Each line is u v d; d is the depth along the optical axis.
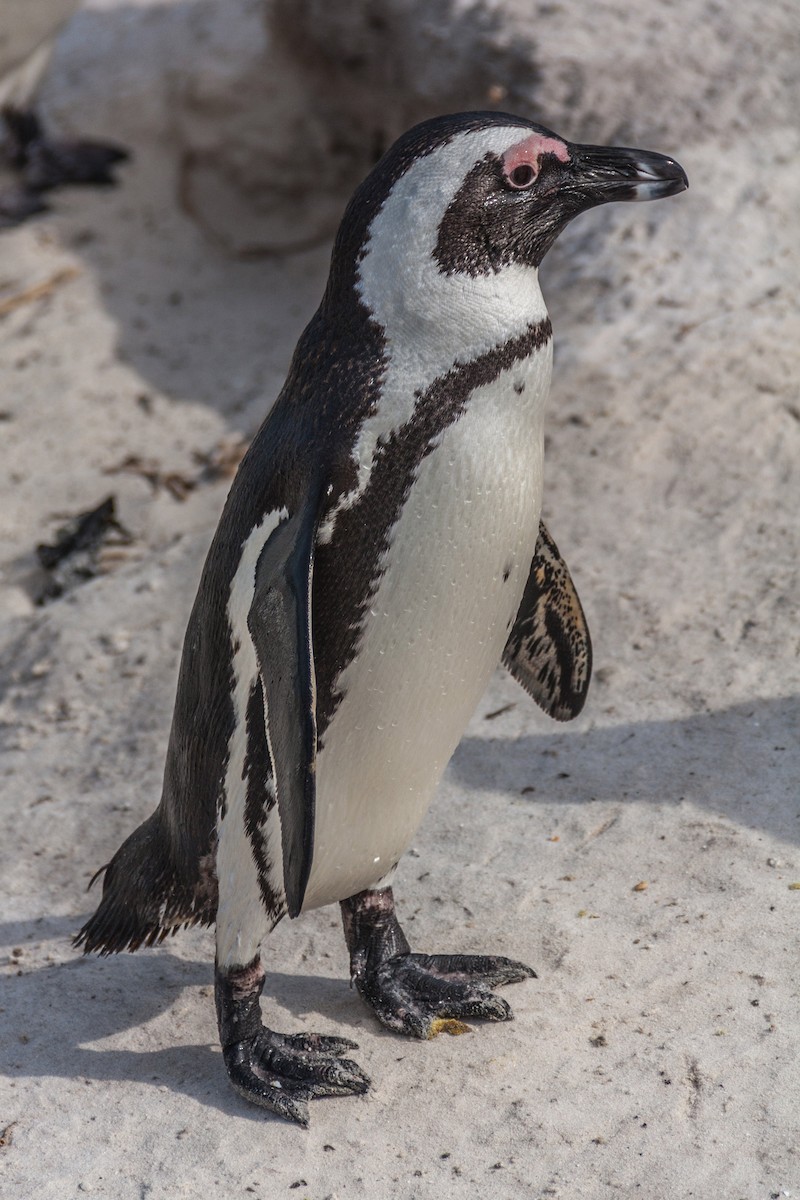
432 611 6.29
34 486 14.94
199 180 19.91
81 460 15.31
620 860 8.38
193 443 15.50
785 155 16.02
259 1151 6.62
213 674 6.66
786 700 9.49
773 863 8.09
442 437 6.07
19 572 13.66
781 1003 7.02
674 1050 6.82
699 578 10.91
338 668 6.34
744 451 12.15
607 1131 6.40
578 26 16.67
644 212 15.66
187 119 20.19
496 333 6.13
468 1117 6.64
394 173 6.23
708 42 16.61
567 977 7.50
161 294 18.41
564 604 7.46
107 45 23.45
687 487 11.93
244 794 6.59
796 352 13.20
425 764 6.83
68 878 9.22
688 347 13.59
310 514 6.00
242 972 6.98
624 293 14.62
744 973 7.27
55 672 11.66
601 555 11.40
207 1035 7.59
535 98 16.47
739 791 8.77
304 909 7.21
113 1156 6.71
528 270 6.38
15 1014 7.84
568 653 7.71
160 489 14.61
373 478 6.10
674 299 14.41
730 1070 6.64
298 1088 6.88
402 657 6.36
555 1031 7.11
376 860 7.12
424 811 7.16
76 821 9.82
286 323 17.62
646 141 16.31
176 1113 6.95
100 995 7.98
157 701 11.02
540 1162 6.29
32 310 18.08
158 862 7.37
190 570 12.54
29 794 10.27
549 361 6.39
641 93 16.36
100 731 10.86
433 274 6.10
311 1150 6.57
